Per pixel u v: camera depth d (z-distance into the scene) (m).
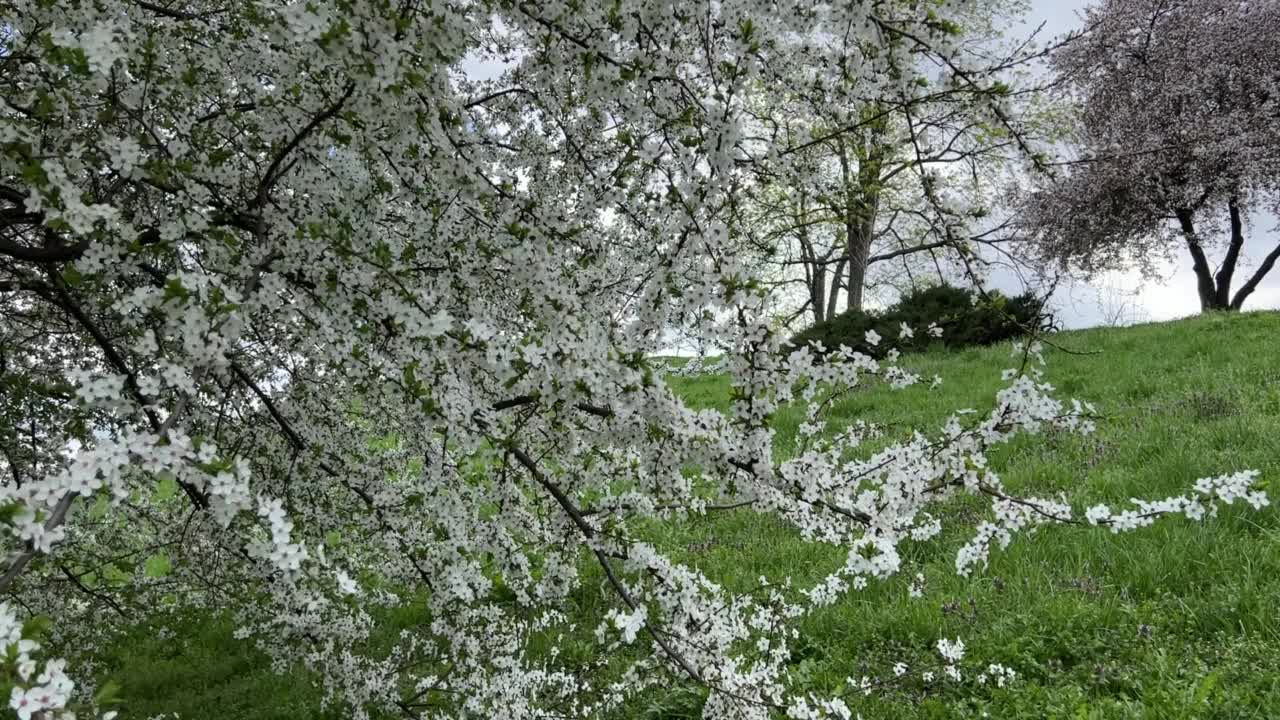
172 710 5.57
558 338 2.43
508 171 3.39
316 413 3.95
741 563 6.37
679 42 2.93
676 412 2.45
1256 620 4.20
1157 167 20.22
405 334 2.49
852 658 4.66
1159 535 5.33
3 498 1.59
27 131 2.24
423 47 2.30
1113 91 22.56
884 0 2.63
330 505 3.87
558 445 2.98
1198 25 21.95
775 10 2.59
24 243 3.69
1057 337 14.46
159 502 5.12
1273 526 5.25
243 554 3.98
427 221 2.97
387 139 2.79
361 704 3.61
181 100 2.84
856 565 2.58
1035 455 7.80
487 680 3.48
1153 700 3.68
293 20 2.08
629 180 3.25
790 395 2.43
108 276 2.58
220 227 2.88
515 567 3.32
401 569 3.88
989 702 3.97
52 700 1.46
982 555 2.74
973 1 2.53
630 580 4.14
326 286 2.58
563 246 2.97
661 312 2.52
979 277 2.68
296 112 2.82
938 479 2.62
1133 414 8.82
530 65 3.13
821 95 3.33
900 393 11.41
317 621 3.53
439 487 3.09
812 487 2.57
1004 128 2.85
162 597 6.33
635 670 3.93
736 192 2.89
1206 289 23.81
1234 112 20.77
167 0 3.41
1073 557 5.41
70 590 5.13
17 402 3.69
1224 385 9.50
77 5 2.52
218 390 3.11
